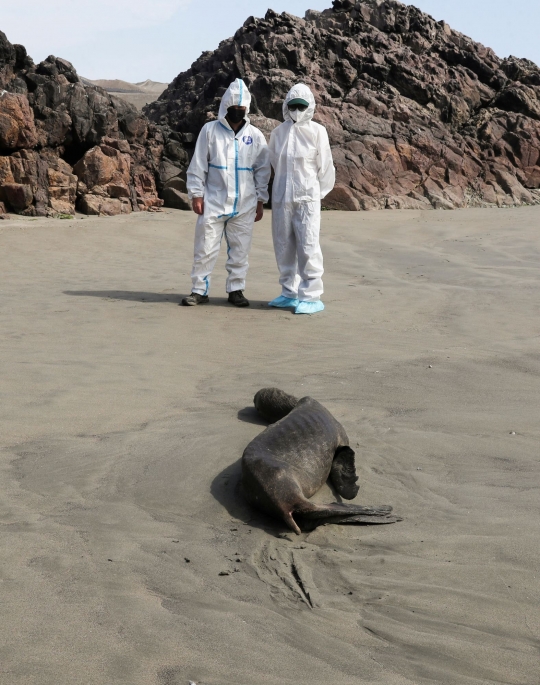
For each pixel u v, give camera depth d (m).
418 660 2.87
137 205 25.36
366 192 27.75
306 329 9.32
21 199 22.34
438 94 32.59
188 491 4.47
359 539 3.96
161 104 35.84
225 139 10.77
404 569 3.62
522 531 3.95
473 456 5.09
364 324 9.66
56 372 6.94
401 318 10.07
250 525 4.12
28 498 4.31
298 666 2.80
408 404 6.21
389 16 35.41
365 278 13.58
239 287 11.05
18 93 23.70
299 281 11.06
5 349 7.86
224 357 7.79
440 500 4.43
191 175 10.87
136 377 6.87
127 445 5.12
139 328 9.13
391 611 3.23
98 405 6.00
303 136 10.71
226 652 2.87
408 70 32.50
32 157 22.98
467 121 33.22
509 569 3.57
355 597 3.36
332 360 7.66
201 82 35.62
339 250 17.08
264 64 31.09
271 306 11.01
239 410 5.93
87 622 3.03
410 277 13.63
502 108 34.44
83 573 3.46
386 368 7.32
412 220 23.08
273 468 4.21
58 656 2.78
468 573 3.56
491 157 32.00
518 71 36.19
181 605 3.22
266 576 3.54
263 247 17.66
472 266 14.61
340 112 29.36
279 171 10.81
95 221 21.89
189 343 8.41
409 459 5.05
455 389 6.64
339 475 4.59
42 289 12.07
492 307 10.71
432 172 29.58
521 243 17.14
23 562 3.54
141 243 18.06
